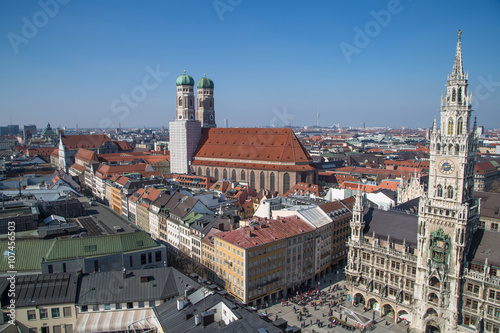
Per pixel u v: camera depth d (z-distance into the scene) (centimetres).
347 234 15288
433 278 9800
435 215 9612
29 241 10119
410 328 10331
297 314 11250
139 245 10738
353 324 10525
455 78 9188
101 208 14975
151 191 19025
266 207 15875
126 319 7756
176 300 7625
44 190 18025
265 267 11838
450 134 9375
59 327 7869
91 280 8419
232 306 6888
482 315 9038
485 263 8925
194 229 14200
